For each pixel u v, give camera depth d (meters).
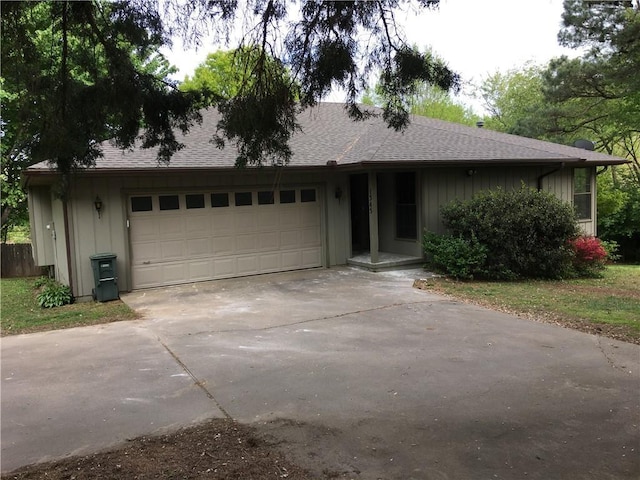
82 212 9.56
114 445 3.62
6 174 16.89
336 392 4.56
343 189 12.29
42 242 12.08
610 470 3.17
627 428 3.74
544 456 3.36
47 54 4.88
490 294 9.10
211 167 10.04
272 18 4.42
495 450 3.45
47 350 6.24
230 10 4.36
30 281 14.01
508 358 5.43
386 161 10.72
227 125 4.80
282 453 3.45
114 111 4.68
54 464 3.36
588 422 3.85
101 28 4.44
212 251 10.93
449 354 5.62
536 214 10.72
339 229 12.34
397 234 12.95
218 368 5.30
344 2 4.26
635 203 20.00
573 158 13.15
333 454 3.43
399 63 4.66
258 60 4.62
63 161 4.75
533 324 6.88
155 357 5.76
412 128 13.91
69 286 9.59
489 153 12.42
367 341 6.19
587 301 8.43
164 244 10.43
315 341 6.24
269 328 6.94
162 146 5.32
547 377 4.84
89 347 6.29
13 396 4.66
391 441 3.60
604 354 5.50
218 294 9.48
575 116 22.28
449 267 10.64
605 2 16.44
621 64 17.20
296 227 11.86
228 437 3.71
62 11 4.36
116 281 9.50
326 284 10.18
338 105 16.86
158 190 10.24
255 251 11.41
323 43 4.43
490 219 10.72
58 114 4.52
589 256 11.63
